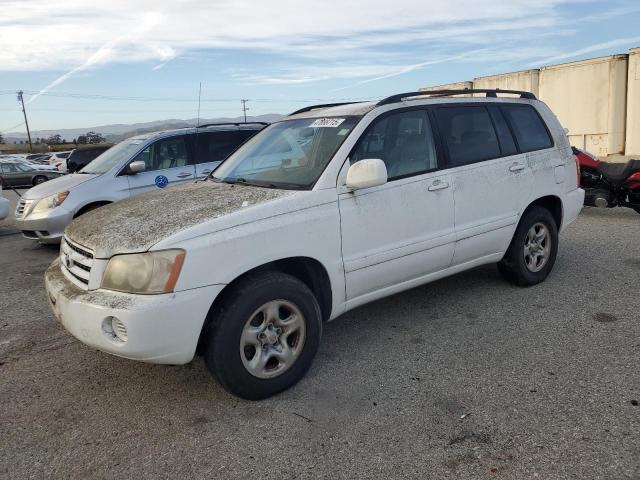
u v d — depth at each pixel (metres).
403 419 3.20
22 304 5.72
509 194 4.93
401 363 3.93
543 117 5.52
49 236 8.02
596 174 8.66
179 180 8.54
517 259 5.19
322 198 3.73
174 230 3.24
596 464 2.69
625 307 4.77
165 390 3.70
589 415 3.12
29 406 3.55
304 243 3.60
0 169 26.41
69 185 8.08
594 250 6.79
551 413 3.17
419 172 4.31
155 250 3.12
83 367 4.11
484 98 5.04
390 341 4.32
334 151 3.94
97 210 4.10
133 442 3.10
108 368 4.07
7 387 3.82
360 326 4.65
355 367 3.90
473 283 5.60
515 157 5.04
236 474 2.78
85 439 3.15
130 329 3.04
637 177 8.20
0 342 4.66
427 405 3.34
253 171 4.37
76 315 3.25
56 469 2.88
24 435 3.21
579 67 22.28
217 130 9.02
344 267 3.83
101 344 3.17
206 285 3.18
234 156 4.86
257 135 5.00
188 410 3.42
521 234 5.14
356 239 3.89
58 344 4.57
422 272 4.39
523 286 5.39
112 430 3.23
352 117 4.19
